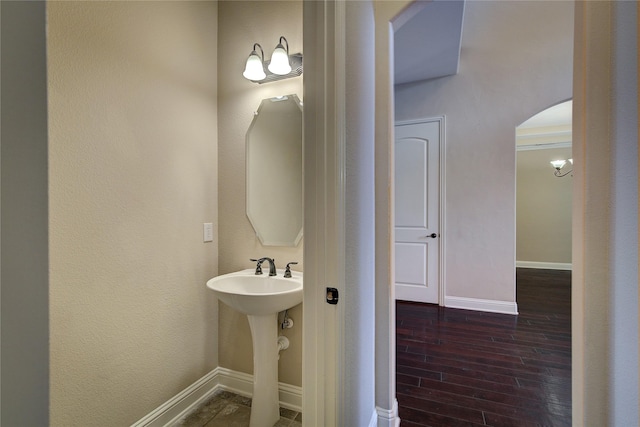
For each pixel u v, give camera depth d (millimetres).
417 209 3568
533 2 2521
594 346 877
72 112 1147
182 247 1640
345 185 1023
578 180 916
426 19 2383
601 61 863
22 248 321
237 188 1833
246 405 1734
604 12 861
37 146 332
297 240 1711
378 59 1486
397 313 3209
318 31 980
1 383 308
